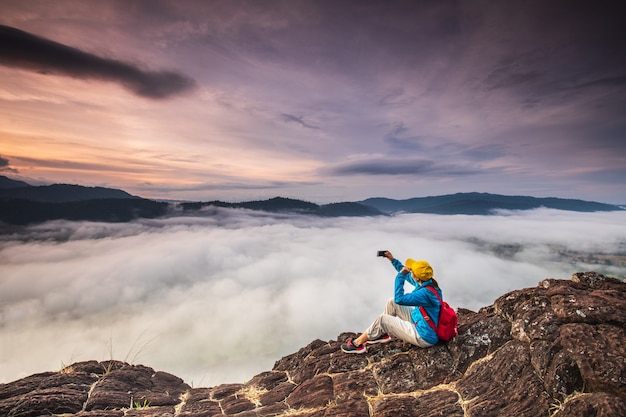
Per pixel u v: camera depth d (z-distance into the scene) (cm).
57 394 425
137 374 533
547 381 340
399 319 487
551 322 391
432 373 432
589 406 293
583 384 321
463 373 423
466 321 514
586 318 368
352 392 427
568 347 348
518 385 360
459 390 392
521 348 394
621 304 372
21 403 398
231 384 555
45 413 391
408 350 493
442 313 448
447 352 454
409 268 473
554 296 427
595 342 338
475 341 448
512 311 466
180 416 416
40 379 476
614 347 326
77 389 454
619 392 292
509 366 386
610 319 357
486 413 345
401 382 431
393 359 474
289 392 472
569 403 309
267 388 512
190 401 477
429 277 459
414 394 406
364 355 513
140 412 416
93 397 436
